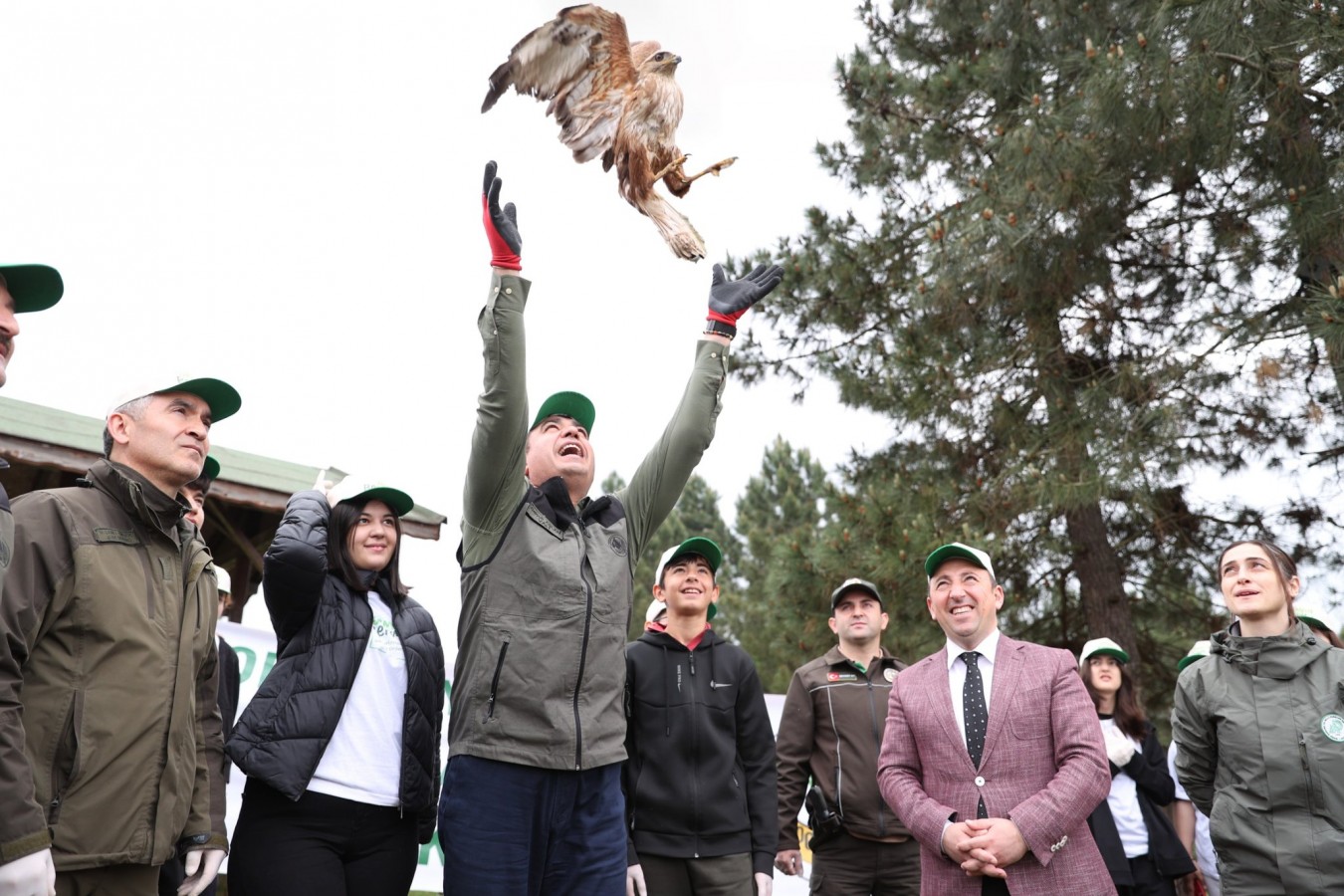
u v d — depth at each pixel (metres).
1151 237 10.38
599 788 3.23
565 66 2.80
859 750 4.80
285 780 3.00
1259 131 8.70
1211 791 3.80
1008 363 10.41
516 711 3.10
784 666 17.98
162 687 2.69
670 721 4.30
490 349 3.14
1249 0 8.00
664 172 2.87
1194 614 10.99
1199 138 8.62
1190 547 10.70
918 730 3.73
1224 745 3.62
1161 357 9.68
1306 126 8.62
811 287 11.63
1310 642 3.60
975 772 3.57
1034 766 3.54
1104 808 4.85
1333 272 8.80
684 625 4.55
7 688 2.30
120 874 2.58
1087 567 10.52
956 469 10.98
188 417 2.90
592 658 3.20
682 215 2.87
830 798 4.79
